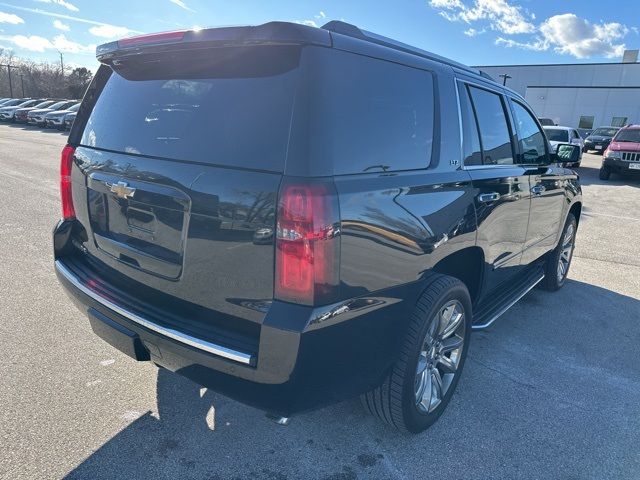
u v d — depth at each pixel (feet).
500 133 11.28
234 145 6.66
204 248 6.84
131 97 8.37
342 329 6.50
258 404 6.60
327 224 6.09
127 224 8.09
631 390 10.68
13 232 20.74
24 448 8.03
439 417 9.39
